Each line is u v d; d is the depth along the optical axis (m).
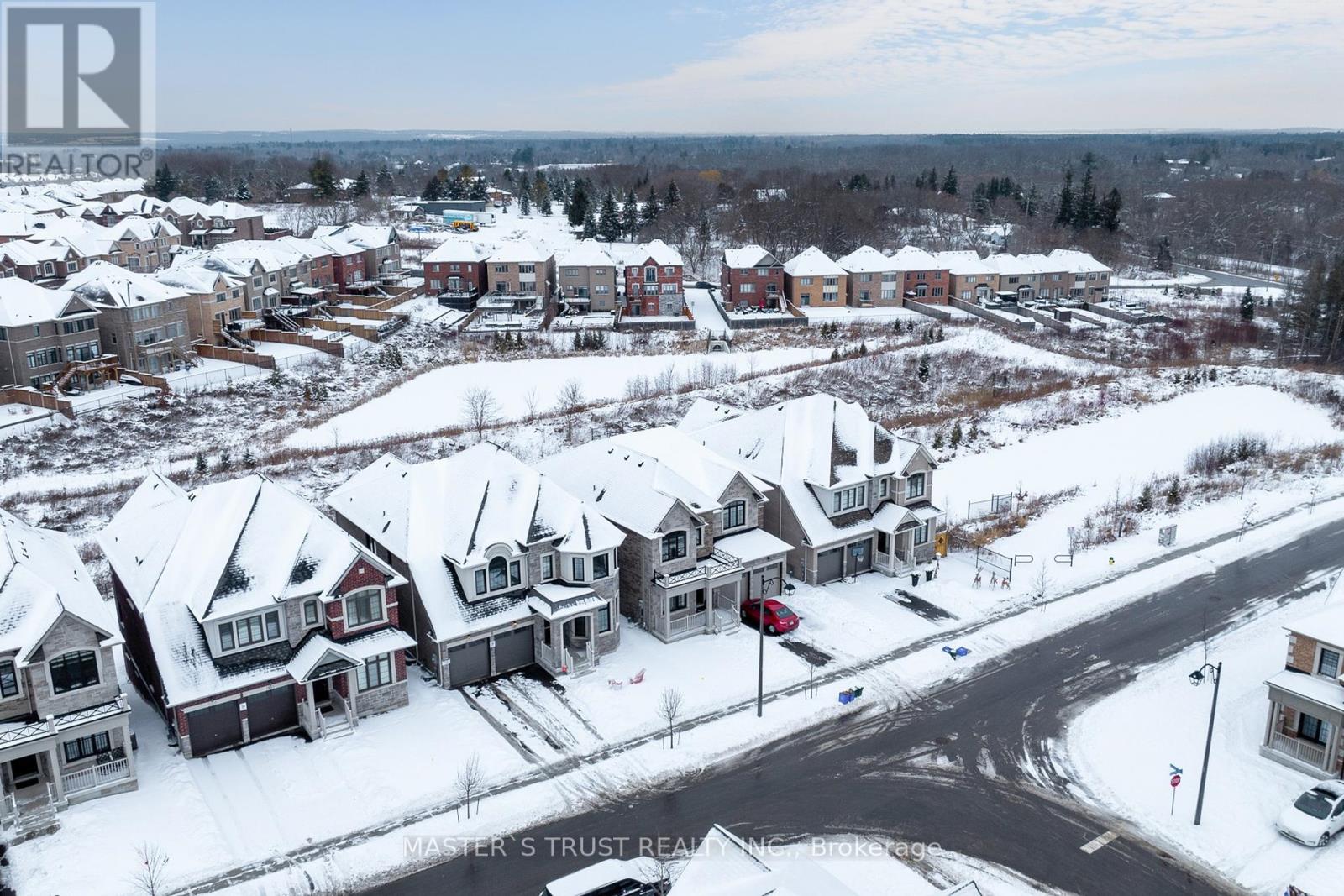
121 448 81.44
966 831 36.31
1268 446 81.38
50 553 41.84
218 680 40.19
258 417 90.62
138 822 36.03
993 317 132.12
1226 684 46.69
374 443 81.38
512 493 48.81
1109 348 117.56
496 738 41.97
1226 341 121.38
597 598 47.59
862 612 53.88
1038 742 41.97
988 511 69.19
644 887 31.50
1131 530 65.38
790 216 177.38
